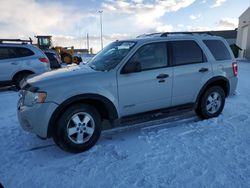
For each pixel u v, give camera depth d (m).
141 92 4.38
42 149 4.12
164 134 4.56
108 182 3.13
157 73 4.49
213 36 5.44
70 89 3.81
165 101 4.69
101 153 3.92
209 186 2.98
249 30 28.92
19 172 3.41
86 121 3.98
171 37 4.82
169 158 3.66
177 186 3.00
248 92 8.33
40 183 3.15
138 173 3.30
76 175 3.32
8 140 4.50
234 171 3.28
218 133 4.54
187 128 4.84
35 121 3.73
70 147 3.88
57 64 14.60
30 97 3.80
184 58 4.86
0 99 8.05
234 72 5.53
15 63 9.28
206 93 5.20
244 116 5.52
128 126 4.97
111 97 4.10
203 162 3.52
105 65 4.43
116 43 5.09
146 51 4.46
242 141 4.19
